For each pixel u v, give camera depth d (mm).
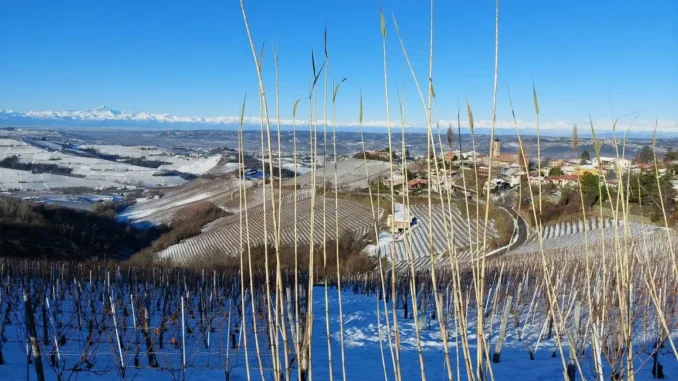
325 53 2855
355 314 14922
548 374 8078
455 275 2938
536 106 2662
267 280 3236
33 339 5051
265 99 2850
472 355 9461
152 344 7828
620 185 2926
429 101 2771
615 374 3656
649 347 7707
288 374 3221
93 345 8055
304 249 29875
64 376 6996
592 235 27172
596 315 3898
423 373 3230
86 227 50625
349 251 30422
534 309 12055
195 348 8969
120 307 10453
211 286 15469
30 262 21719
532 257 21344
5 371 7148
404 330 12422
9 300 10898
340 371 8727
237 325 10211
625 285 3092
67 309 11906
